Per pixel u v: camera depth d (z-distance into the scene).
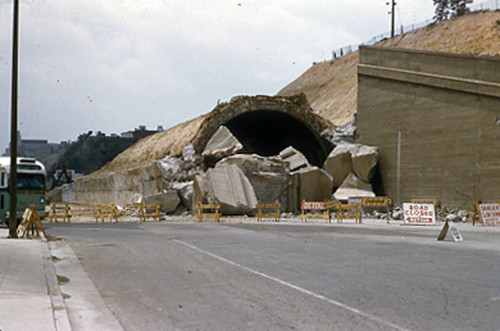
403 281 8.84
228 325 6.04
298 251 13.48
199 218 30.30
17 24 16.55
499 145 27.45
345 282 8.77
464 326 5.87
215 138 146.12
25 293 7.70
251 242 15.99
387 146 36.31
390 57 36.03
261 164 36.28
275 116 50.81
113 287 8.62
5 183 25.42
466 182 29.59
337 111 89.75
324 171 37.59
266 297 7.60
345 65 117.38
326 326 5.92
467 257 12.18
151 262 11.54
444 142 31.25
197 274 9.78
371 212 32.94
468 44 71.00
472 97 29.30
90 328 6.02
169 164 41.44
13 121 16.70
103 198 59.78
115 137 129.38
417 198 31.22
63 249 14.57
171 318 6.43
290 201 36.94
